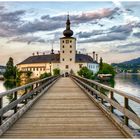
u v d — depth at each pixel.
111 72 145.75
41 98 18.53
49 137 8.39
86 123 10.45
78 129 9.45
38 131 9.13
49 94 21.27
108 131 9.14
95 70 140.62
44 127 9.72
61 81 46.03
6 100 27.78
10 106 9.65
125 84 104.75
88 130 9.30
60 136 8.51
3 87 100.69
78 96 19.83
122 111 9.01
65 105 15.17
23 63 152.38
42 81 22.12
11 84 123.19
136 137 7.58
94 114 12.38
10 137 8.33
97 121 10.83
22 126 9.84
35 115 12.05
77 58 129.38
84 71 121.81
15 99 10.79
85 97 19.17
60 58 125.06
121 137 8.37
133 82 122.56
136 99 7.14
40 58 145.12
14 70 154.38
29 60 151.00
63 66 124.88
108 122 10.62
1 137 8.31
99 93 14.30
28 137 8.34
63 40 124.44
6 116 10.52
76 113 12.63
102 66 144.88
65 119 11.23
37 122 10.56
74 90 25.22
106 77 135.88
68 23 128.62
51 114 12.34
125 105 8.69
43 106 14.76
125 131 8.50
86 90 21.61
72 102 16.47
